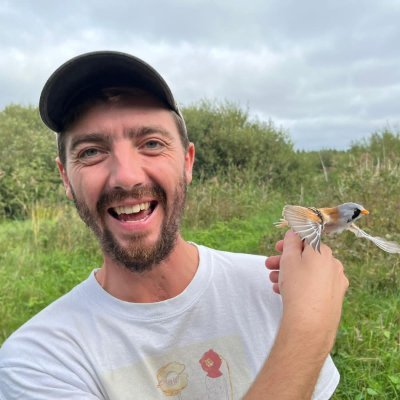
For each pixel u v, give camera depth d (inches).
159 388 15.7
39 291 63.1
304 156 154.6
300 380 12.2
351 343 39.6
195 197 108.2
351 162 105.1
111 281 16.5
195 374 15.9
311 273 13.6
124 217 15.8
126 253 15.7
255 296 16.8
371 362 37.4
